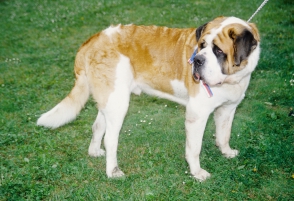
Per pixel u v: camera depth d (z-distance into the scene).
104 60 4.34
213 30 3.70
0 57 9.27
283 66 7.29
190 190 4.24
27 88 7.27
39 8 14.04
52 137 5.55
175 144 5.17
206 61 3.62
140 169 4.72
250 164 4.61
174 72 4.29
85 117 6.15
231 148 5.05
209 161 4.78
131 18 12.00
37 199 4.15
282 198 4.00
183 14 11.91
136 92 4.65
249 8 11.84
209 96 3.96
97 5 13.69
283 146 4.87
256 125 5.48
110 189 4.35
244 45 3.55
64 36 10.74
